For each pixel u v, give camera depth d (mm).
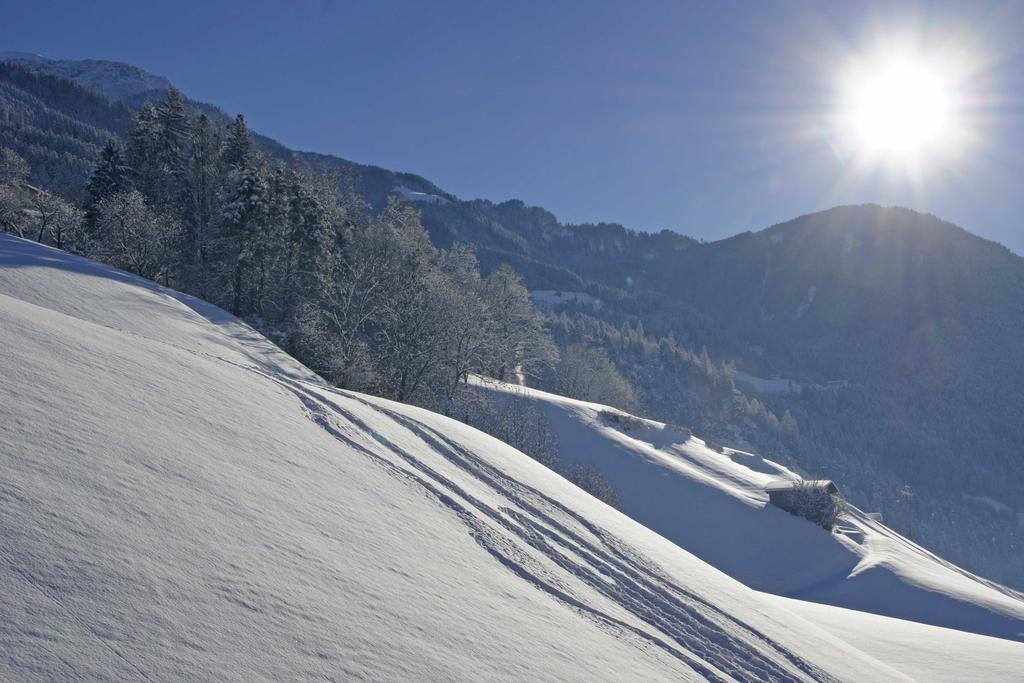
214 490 6242
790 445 156125
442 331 48500
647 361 166625
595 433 53062
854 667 12414
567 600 8805
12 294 21844
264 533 5852
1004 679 17688
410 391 46219
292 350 42125
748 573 40375
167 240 51469
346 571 5938
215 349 26578
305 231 51062
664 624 9820
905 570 42094
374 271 51906
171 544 4805
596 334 178375
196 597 4289
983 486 190875
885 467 194250
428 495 10484
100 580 3938
